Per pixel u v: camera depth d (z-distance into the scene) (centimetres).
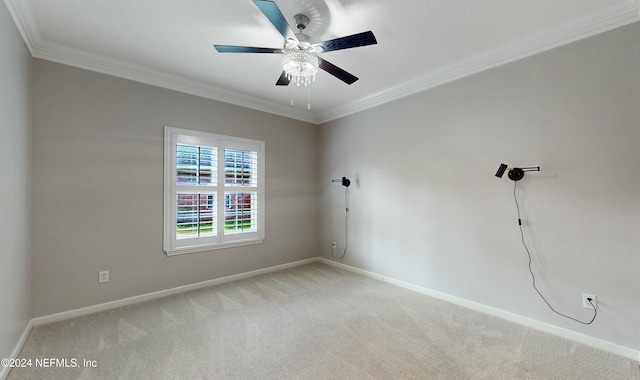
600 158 214
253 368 189
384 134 375
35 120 248
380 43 251
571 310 227
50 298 254
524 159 251
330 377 179
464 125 293
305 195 465
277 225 429
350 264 423
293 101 406
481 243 280
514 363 194
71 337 228
